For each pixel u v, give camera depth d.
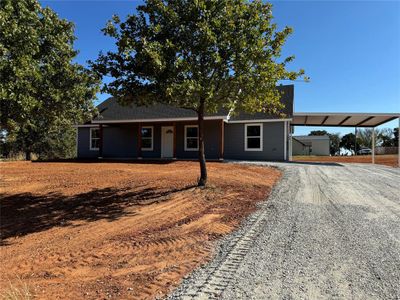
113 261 4.97
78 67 8.39
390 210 7.29
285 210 7.28
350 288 3.67
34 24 7.46
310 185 10.40
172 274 4.29
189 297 3.58
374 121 20.95
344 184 10.68
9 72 6.57
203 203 8.09
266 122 19.08
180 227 6.36
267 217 6.73
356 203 7.98
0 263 5.36
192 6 7.80
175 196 8.86
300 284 3.78
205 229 6.14
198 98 8.66
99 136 22.30
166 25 8.12
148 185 10.41
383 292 3.58
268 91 8.44
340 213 7.02
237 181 10.59
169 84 7.57
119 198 9.18
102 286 4.14
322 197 8.66
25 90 6.96
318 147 52.72
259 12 8.27
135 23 8.36
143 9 8.32
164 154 21.23
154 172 12.87
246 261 4.49
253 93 8.43
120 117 20.91
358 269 4.18
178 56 7.86
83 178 12.16
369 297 3.48
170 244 5.48
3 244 6.35
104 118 21.11
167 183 10.47
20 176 12.86
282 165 15.32
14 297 3.93
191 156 20.62
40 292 4.11
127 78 8.25
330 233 5.66
